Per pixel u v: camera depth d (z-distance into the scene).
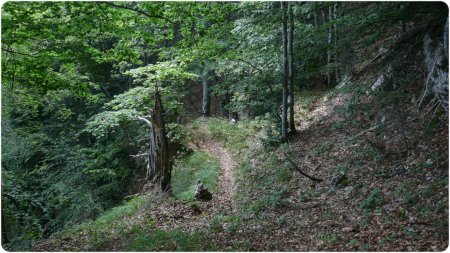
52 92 17.84
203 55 15.43
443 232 7.38
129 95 19.89
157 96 15.85
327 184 12.31
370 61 20.22
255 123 23.89
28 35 10.62
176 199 14.81
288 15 15.91
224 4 13.32
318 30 14.66
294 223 9.98
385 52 18.45
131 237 10.26
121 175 23.61
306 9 14.66
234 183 16.77
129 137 24.08
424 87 13.43
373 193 9.99
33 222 16.80
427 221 8.04
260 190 14.19
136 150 25.16
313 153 15.30
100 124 20.27
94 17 10.55
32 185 22.38
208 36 14.43
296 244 8.37
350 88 18.12
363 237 8.03
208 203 14.35
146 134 22.55
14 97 17.52
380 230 8.21
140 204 14.59
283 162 15.84
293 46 17.45
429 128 11.73
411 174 10.34
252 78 18.77
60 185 20.20
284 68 17.98
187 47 14.55
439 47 12.90
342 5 15.39
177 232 10.06
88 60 13.35
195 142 25.19
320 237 8.51
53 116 24.70
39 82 11.80
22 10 9.84
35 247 10.27
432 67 12.80
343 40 15.11
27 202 17.53
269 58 19.36
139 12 11.20
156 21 11.85
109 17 10.96
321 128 17.69
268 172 15.66
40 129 23.89
